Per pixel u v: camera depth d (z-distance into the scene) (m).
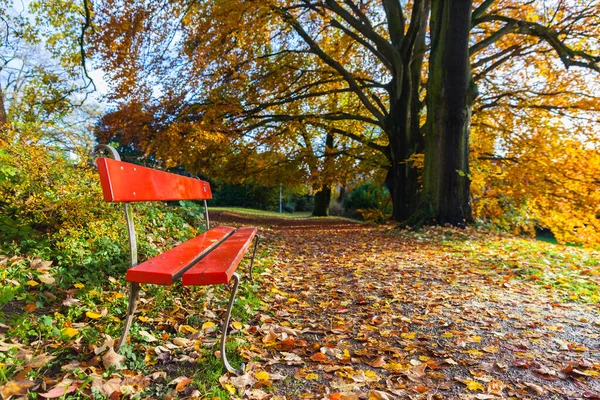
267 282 4.34
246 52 14.13
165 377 2.07
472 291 4.05
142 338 2.41
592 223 12.23
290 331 2.84
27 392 1.72
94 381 1.87
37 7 13.90
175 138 13.04
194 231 5.83
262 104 15.34
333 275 4.86
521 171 13.39
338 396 1.95
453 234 8.52
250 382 2.06
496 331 2.96
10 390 1.68
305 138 19.72
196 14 13.57
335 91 15.62
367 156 18.61
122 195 2.20
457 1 9.40
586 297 3.85
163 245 4.51
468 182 9.95
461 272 4.92
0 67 17.48
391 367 2.34
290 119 15.75
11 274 2.76
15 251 3.13
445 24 9.59
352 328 3.00
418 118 15.15
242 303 3.34
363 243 8.03
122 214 4.19
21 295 2.64
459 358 2.48
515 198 13.56
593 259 5.93
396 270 5.05
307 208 39.09
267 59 16.08
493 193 14.30
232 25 12.41
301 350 2.55
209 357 2.30
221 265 2.22
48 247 3.28
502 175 13.89
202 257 2.63
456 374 2.28
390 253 6.48
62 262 3.20
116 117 13.28
